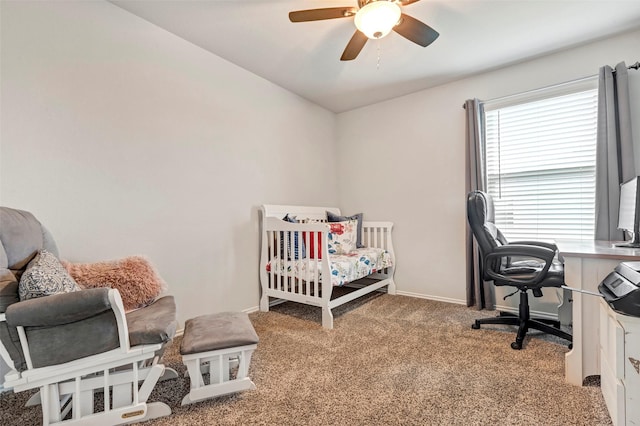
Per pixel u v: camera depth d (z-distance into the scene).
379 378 1.67
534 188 2.75
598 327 1.54
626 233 2.20
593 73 2.44
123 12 2.07
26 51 1.68
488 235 2.17
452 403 1.43
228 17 2.13
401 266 3.52
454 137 3.15
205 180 2.54
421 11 2.04
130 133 2.10
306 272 2.57
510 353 1.95
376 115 3.72
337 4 1.99
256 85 2.98
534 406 1.40
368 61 2.71
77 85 1.86
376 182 3.73
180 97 2.38
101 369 1.27
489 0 1.94
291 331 2.38
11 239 1.28
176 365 1.84
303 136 3.54
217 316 1.73
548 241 2.68
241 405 1.43
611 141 2.25
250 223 2.90
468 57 2.65
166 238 2.28
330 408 1.41
